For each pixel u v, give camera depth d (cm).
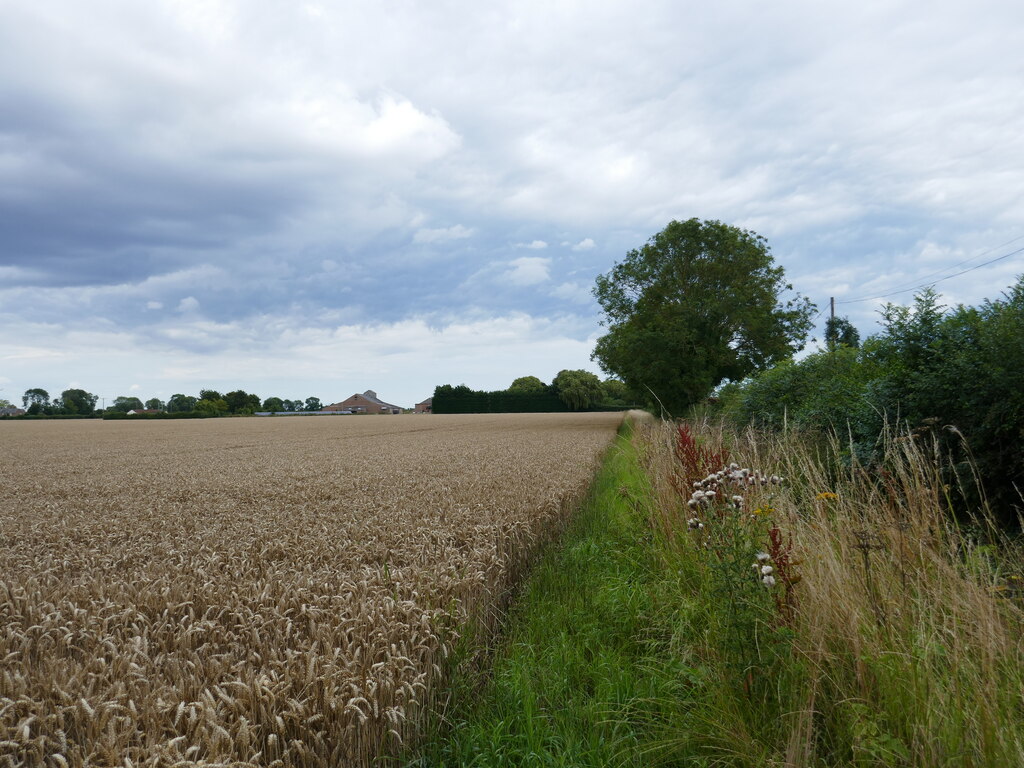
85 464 1706
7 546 641
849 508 459
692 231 3550
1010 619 336
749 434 757
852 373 1348
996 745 246
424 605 417
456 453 1909
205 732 243
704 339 3253
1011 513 634
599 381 10056
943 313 789
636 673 393
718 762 293
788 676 317
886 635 320
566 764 296
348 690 289
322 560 554
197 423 5988
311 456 1912
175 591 429
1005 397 643
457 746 308
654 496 748
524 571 621
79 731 254
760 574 346
